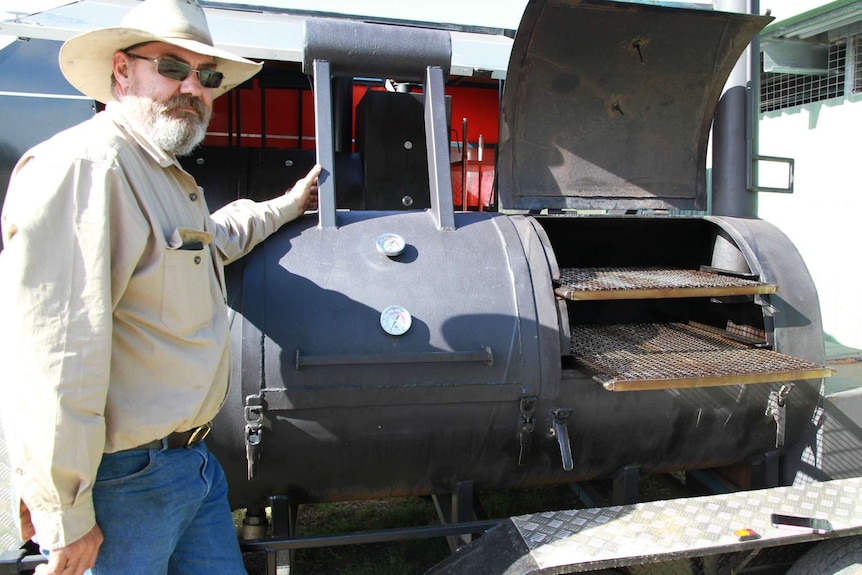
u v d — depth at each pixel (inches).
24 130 122.3
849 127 214.2
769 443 89.2
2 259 48.8
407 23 163.0
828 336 222.7
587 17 86.2
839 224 218.7
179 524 60.3
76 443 47.8
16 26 116.0
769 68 221.9
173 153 60.5
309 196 84.8
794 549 76.1
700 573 74.3
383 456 76.7
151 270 53.4
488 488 84.2
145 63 58.8
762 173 252.8
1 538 67.7
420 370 74.5
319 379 72.5
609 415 80.9
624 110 97.5
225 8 149.1
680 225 106.7
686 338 97.5
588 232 109.2
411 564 101.8
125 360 53.7
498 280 80.0
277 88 163.3
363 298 75.9
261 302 74.4
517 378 76.5
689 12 87.2
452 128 182.5
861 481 79.1
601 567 64.1
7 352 47.3
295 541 73.7
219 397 61.6
